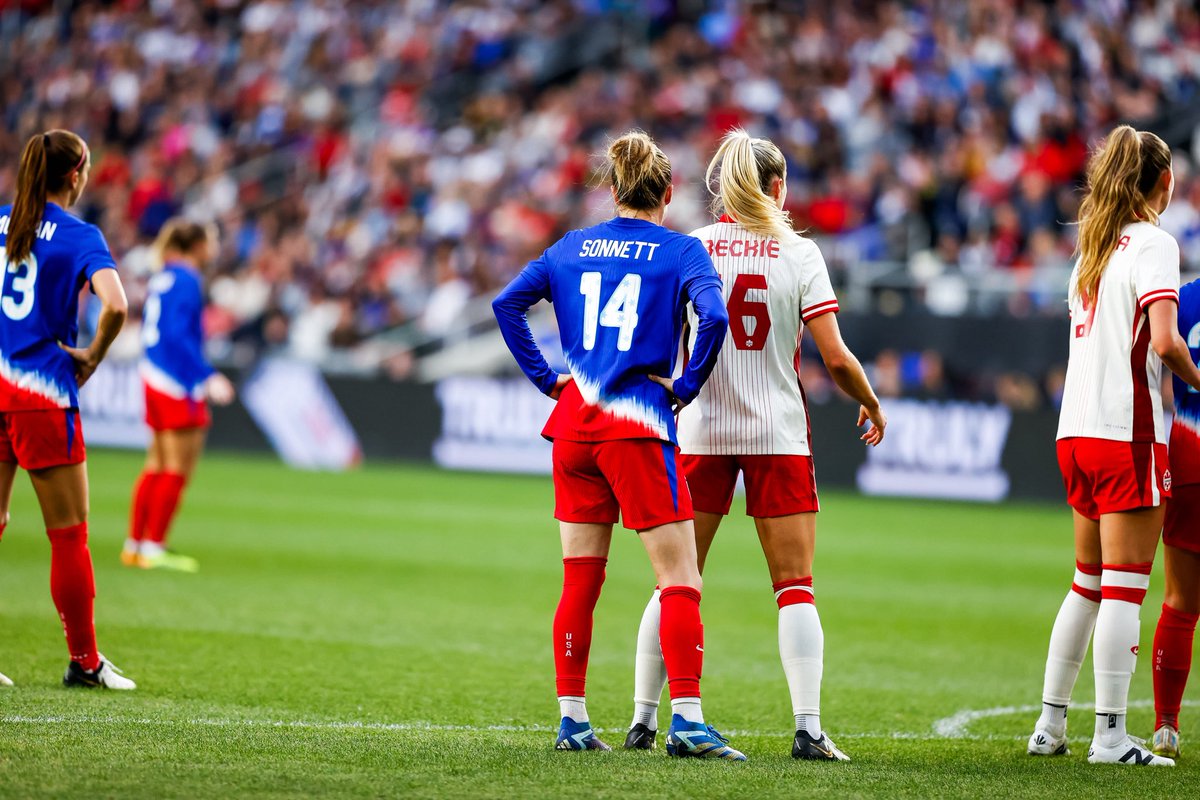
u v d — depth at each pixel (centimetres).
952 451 5678
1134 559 1655
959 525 4894
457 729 1808
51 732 1582
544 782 1400
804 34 7994
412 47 9075
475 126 8500
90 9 9912
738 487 5722
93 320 7081
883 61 7569
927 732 1928
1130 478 1634
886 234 6612
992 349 5666
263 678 2147
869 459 5831
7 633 2433
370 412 6612
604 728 1867
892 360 5844
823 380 6041
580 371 1566
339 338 7325
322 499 5188
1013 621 3083
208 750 1509
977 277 5938
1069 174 6794
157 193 8388
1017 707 2152
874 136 7288
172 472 3416
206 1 9669
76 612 1939
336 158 8500
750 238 1628
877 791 1412
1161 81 7369
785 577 1627
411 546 4047
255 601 2984
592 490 1593
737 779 1434
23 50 9894
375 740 1627
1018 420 5569
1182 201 6366
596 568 1605
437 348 7138
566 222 7538
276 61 9262
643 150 1600
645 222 1594
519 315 1612
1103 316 1664
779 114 7556
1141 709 2150
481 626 2812
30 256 1869
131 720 1711
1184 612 1755
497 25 9156
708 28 8369
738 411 1617
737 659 2553
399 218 7844
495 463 6388
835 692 2242
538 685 2202
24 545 3719
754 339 1617
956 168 6912
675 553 1547
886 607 3234
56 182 1897
